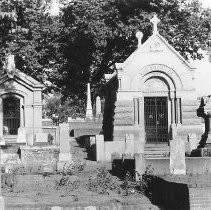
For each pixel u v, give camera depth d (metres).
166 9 49.28
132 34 48.56
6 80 43.16
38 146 31.17
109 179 23.09
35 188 22.66
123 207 18.94
